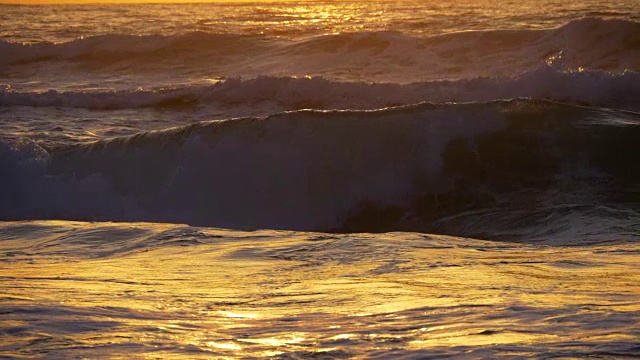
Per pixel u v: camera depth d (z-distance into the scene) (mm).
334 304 15469
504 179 41438
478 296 15844
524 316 13383
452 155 42750
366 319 13664
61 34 143375
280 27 127125
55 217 43469
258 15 172500
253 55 103750
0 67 107188
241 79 75438
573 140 42844
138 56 107062
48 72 104562
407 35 97250
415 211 41000
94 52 108688
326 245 25609
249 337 12320
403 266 21406
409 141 43469
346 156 43281
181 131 45969
